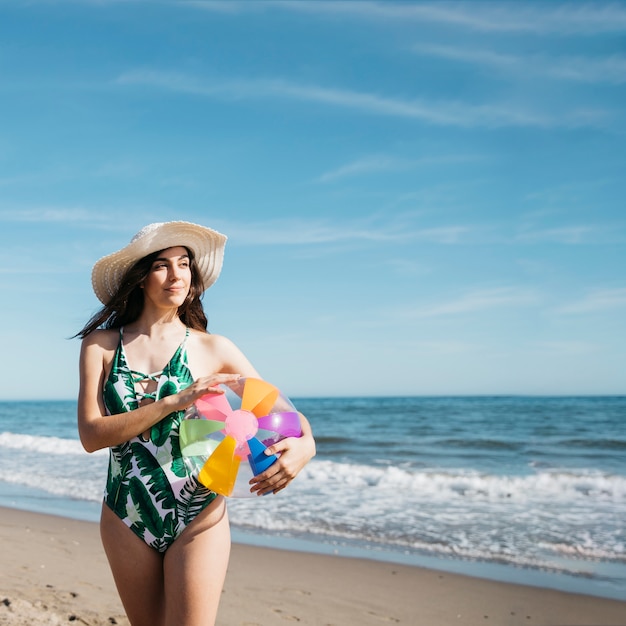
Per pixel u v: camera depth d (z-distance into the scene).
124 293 2.83
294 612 5.23
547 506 9.62
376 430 27.84
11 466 14.62
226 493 2.57
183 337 2.92
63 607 4.83
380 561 6.79
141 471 2.68
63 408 65.12
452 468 15.02
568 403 48.38
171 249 2.85
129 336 2.88
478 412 38.31
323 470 12.98
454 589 5.91
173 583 2.62
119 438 2.62
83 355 2.81
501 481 11.81
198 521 2.67
